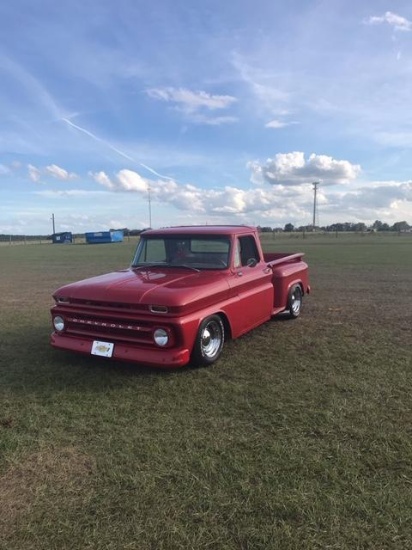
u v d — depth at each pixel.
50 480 3.17
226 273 6.03
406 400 4.50
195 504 2.87
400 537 2.56
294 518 2.72
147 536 2.59
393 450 3.53
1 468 3.33
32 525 2.70
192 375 5.27
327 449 3.54
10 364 5.79
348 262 22.95
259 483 3.08
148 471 3.25
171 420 4.10
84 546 2.52
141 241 6.79
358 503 2.86
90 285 5.48
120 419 4.14
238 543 2.52
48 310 9.90
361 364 5.66
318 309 9.58
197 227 6.81
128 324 5.07
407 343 6.67
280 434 3.80
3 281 16.34
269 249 35.88
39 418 4.18
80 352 5.38
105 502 2.90
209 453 3.50
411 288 13.05
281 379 5.13
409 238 64.38
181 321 4.89
